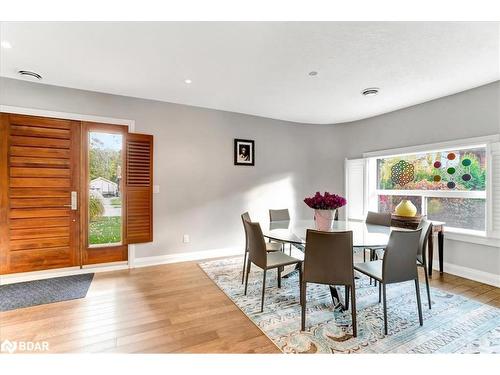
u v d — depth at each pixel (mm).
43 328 1937
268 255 2621
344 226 2949
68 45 2084
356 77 2686
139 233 3371
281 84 2883
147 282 2852
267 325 1995
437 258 3312
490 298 2453
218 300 2428
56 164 3014
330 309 2252
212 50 2156
